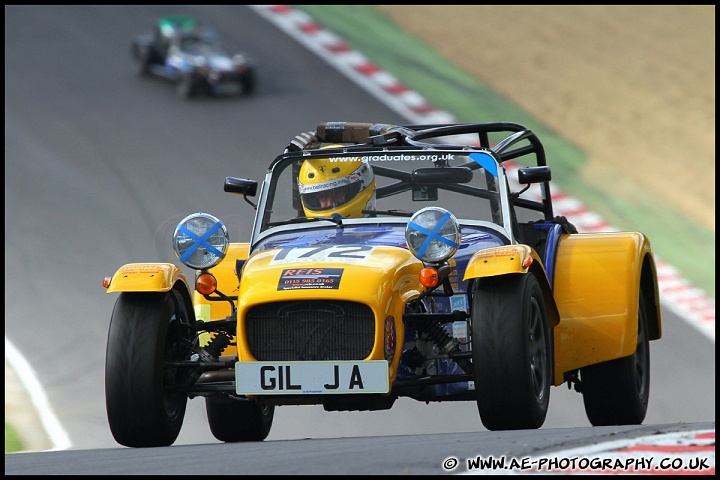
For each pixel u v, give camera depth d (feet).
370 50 357.00
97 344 177.17
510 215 86.38
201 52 333.83
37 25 385.50
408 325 77.77
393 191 88.99
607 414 90.74
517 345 72.23
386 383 71.61
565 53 354.54
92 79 342.23
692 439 55.62
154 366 75.10
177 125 304.50
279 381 72.69
